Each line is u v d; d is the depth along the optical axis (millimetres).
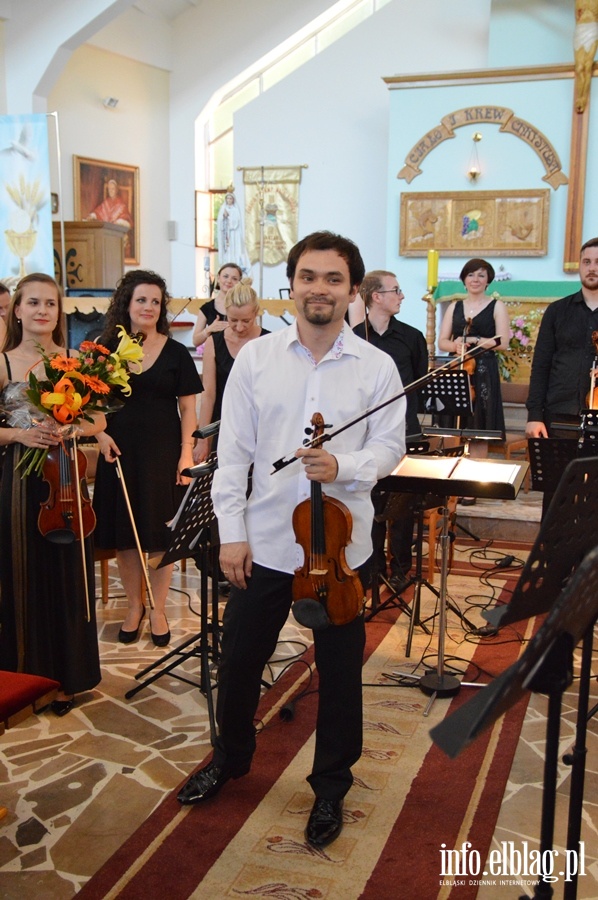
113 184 11039
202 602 2912
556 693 1528
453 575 4605
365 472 2119
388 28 10195
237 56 11211
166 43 11422
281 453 2223
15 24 9484
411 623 3514
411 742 2803
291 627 3857
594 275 4105
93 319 8062
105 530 3514
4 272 8305
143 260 11609
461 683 3189
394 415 2258
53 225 9539
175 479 3562
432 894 2057
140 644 3648
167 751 2750
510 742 2803
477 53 9906
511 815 2395
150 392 3457
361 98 10406
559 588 1696
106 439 3285
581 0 8445
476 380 5676
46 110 9742
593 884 2094
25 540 2846
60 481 2822
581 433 3277
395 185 9422
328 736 2279
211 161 11797
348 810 2410
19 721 2139
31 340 2963
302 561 2211
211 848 2229
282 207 10836
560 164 8875
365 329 4113
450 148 9203
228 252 10961
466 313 5699
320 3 10688
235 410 2248
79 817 2379
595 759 2703
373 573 3844
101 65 10719
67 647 2951
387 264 9609
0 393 2926
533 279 9172
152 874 2121
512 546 5172
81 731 2879
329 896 2049
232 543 2201
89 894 2047
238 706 2346
